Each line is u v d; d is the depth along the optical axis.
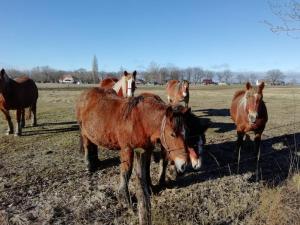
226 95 16.80
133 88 5.80
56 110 9.20
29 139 5.23
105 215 2.60
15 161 4.02
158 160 3.88
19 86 5.41
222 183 3.30
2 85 5.04
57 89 22.70
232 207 2.71
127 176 2.62
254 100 3.71
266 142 5.09
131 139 2.54
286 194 2.92
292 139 5.32
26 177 3.44
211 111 9.23
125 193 2.63
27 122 6.89
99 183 3.26
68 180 3.33
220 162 4.01
